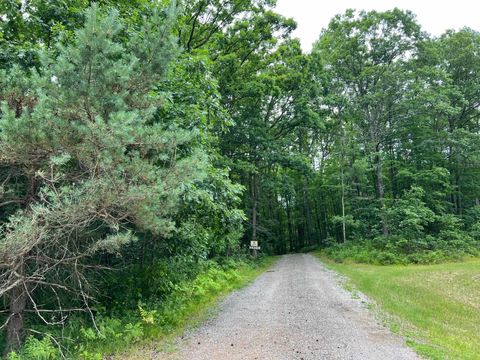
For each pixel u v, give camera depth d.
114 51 5.63
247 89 25.36
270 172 36.62
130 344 6.96
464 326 9.28
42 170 5.58
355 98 37.81
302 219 56.59
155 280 9.60
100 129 5.09
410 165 38.25
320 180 47.31
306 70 29.09
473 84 38.16
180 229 9.14
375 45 37.47
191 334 7.77
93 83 5.57
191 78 10.57
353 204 39.50
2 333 6.59
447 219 32.78
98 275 8.02
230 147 30.55
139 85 6.37
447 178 36.28
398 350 6.57
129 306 8.59
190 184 7.70
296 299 11.85
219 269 17.92
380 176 37.25
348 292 13.29
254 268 24.70
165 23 6.38
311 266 25.25
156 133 5.87
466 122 40.91
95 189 5.20
